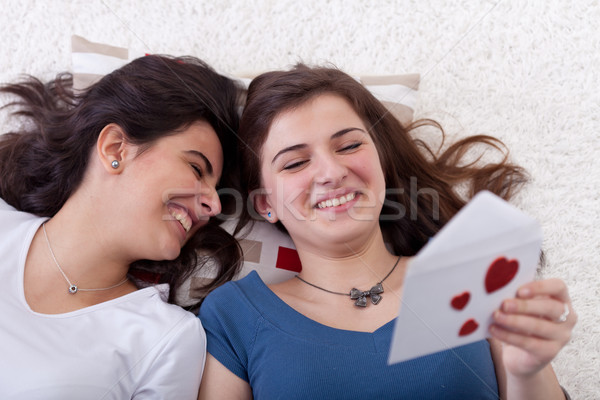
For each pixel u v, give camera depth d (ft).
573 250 4.34
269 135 3.76
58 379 3.22
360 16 4.93
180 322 3.62
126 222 3.69
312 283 3.86
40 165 4.21
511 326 2.60
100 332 3.52
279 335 3.52
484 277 2.41
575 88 4.64
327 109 3.66
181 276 4.38
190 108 3.93
